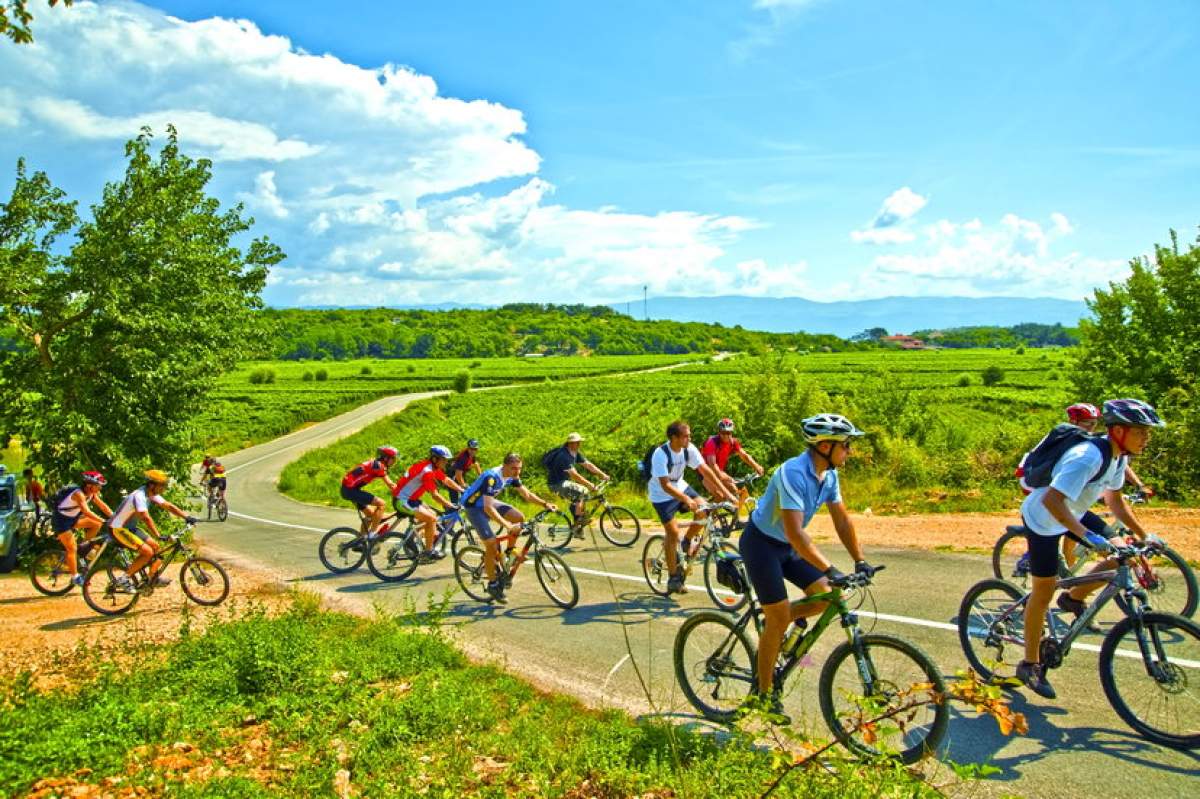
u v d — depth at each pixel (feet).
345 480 34.76
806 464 13.41
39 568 33.83
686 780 12.10
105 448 45.93
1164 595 20.97
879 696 12.08
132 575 28.94
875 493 48.93
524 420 202.69
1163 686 13.61
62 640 25.18
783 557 14.14
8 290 42.68
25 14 21.36
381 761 13.82
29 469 46.91
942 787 12.39
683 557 24.90
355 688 17.89
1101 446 14.34
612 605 25.38
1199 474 38.06
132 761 13.96
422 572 34.32
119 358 47.32
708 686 15.99
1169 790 11.96
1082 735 13.94
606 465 83.51
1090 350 64.08
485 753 14.47
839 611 13.48
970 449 55.67
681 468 24.62
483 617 25.30
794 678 17.72
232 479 126.31
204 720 16.21
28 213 44.78
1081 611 15.55
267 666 18.49
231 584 34.04
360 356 589.73
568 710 16.43
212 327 52.08
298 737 15.44
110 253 45.75
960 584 24.58
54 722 15.35
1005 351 496.23
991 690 10.14
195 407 53.16
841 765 11.33
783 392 84.43
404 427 203.82
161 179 49.55
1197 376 53.26
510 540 26.35
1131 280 61.57
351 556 36.19
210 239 57.21
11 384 46.26
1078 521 14.47
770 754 11.44
